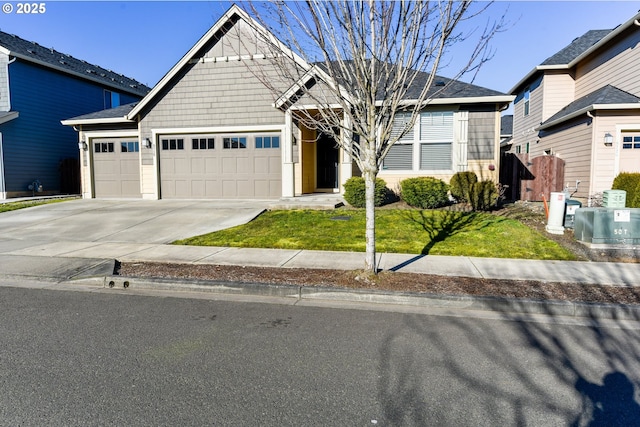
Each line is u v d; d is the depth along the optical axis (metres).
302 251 7.95
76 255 7.70
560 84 17.53
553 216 9.01
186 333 4.24
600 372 3.42
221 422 2.69
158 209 12.76
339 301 5.43
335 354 3.75
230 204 13.34
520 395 3.05
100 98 23.25
